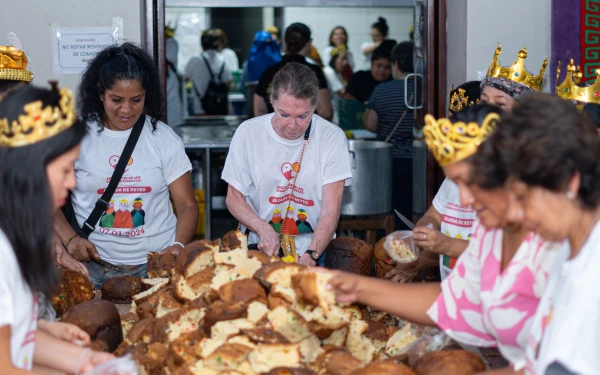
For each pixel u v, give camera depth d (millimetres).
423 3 4324
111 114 2896
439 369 1666
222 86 8328
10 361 1478
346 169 2984
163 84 4164
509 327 1634
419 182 4543
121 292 2502
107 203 2973
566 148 1233
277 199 2996
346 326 1873
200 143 5676
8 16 3914
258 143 2961
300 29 5758
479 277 1755
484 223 1540
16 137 1456
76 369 1711
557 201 1285
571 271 1332
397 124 5281
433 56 4328
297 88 2725
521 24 3975
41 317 2242
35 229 1482
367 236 5129
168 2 5648
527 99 1350
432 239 2307
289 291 1847
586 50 3891
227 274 1977
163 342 1893
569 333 1306
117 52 2889
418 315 1860
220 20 8523
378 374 1590
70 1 3920
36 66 3953
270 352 1676
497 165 1334
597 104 2193
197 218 3113
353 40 8328
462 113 1558
